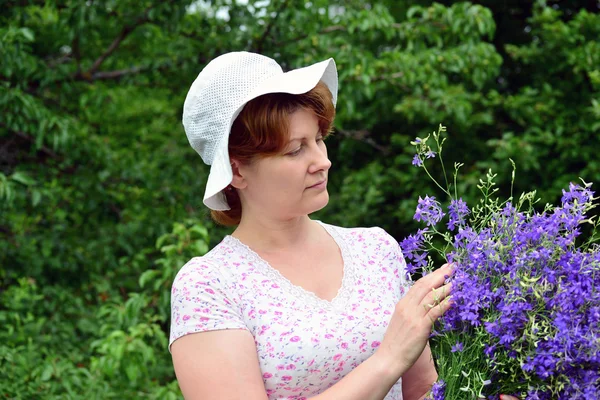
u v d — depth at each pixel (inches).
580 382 47.1
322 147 56.9
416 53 172.4
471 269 51.4
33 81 166.7
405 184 209.2
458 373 50.4
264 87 53.5
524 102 192.2
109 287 158.2
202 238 133.5
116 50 186.5
